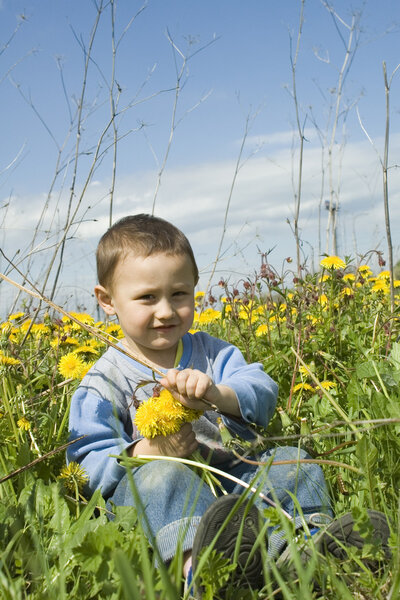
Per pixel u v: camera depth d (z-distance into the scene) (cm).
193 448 191
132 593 95
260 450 205
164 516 167
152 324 206
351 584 145
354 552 150
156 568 151
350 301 354
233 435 205
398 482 196
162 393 184
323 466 210
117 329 380
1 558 139
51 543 162
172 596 103
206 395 186
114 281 212
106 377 216
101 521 164
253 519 150
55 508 171
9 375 246
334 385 286
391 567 143
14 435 218
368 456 175
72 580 150
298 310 312
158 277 204
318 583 149
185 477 173
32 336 356
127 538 155
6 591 125
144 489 173
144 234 209
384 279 417
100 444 203
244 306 355
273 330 371
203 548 147
